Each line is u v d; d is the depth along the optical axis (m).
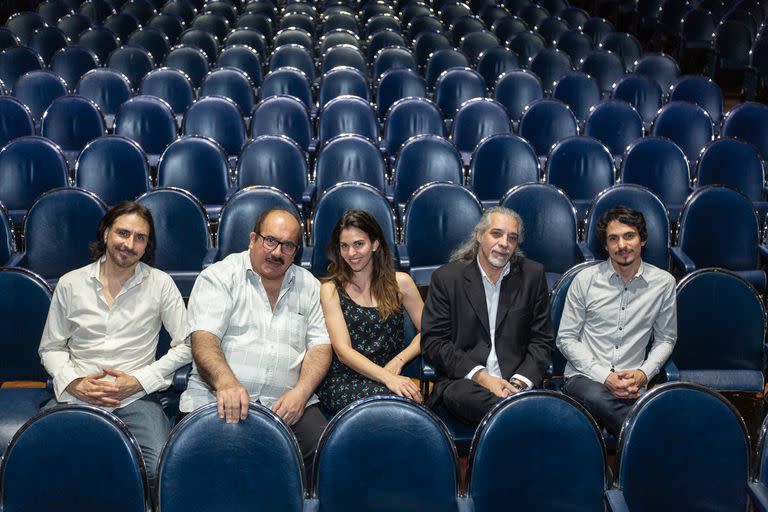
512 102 7.05
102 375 2.86
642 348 3.20
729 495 2.40
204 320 2.90
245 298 2.96
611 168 5.12
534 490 2.35
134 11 10.05
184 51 7.81
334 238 3.09
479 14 10.38
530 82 7.06
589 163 5.11
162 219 4.11
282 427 2.31
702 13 9.68
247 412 2.31
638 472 2.38
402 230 4.26
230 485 2.28
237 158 5.59
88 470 2.26
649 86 7.06
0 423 2.88
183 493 2.27
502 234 3.02
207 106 5.96
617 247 3.09
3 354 3.18
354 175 5.01
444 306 3.11
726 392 3.36
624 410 2.96
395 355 3.21
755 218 4.32
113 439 2.26
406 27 10.02
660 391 2.39
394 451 2.30
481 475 2.34
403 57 7.94
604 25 9.66
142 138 5.91
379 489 2.31
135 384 2.86
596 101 7.03
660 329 3.19
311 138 6.02
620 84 7.07
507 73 7.10
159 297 3.04
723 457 2.39
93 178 4.86
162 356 3.16
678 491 2.40
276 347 2.96
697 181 5.20
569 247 4.23
